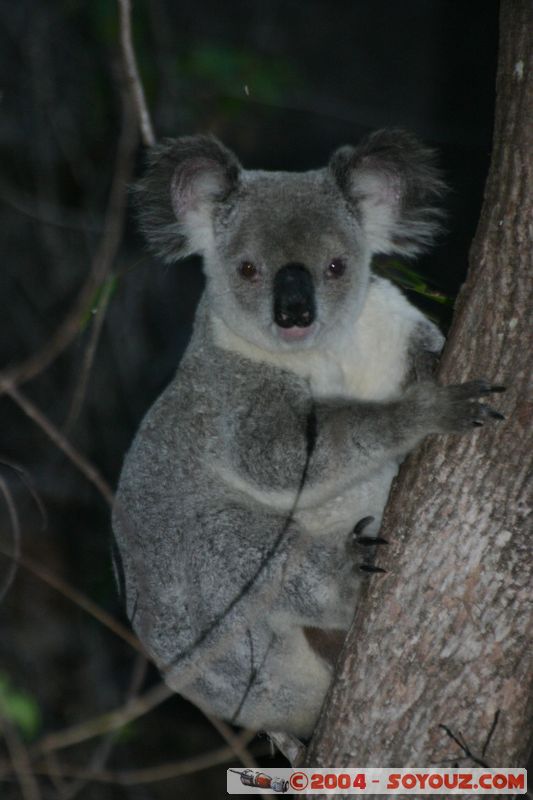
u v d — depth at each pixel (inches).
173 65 610.2
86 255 636.7
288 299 331.6
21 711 322.7
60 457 603.5
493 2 708.0
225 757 343.3
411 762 253.0
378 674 257.9
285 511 346.0
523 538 250.2
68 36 649.6
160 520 363.6
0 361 627.8
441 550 255.9
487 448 255.9
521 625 249.4
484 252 260.8
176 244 359.9
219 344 355.6
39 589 584.1
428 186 349.7
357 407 322.0
